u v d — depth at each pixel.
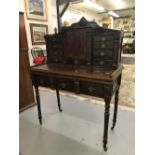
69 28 1.74
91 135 1.83
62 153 1.56
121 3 3.87
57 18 3.50
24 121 2.16
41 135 1.85
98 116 2.24
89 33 1.62
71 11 3.53
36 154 1.56
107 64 1.62
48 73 1.66
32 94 2.59
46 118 2.22
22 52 2.31
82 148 1.62
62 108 2.51
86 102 2.70
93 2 3.66
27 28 2.93
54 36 1.88
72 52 1.79
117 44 1.52
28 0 2.86
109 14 4.14
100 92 1.40
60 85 1.66
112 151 1.56
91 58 1.68
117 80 1.63
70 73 1.50
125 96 2.66
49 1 3.29
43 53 3.27
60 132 1.90
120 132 1.85
